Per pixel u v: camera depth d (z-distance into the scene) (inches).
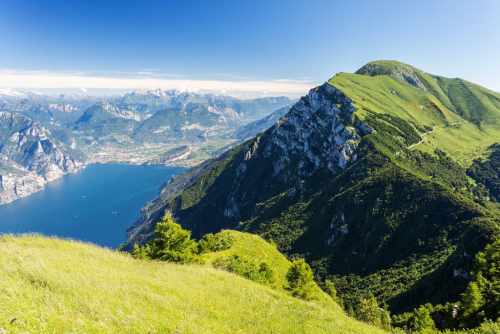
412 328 2217.0
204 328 525.0
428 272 4783.5
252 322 653.9
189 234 1505.9
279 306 855.7
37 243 909.2
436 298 3978.8
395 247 6008.9
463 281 3848.4
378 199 7066.9
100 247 1117.1
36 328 306.5
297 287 1627.7
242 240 2810.0
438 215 5826.8
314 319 804.0
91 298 450.9
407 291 4586.6
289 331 659.4
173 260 1364.4
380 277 5506.9
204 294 778.2
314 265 6943.9
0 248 626.2
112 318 416.8
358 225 7052.2
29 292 392.8
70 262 687.7
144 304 523.2
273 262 2532.0
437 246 5359.3
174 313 540.1
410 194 6604.3
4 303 327.9
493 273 2092.8
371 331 856.3
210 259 1883.6
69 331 334.3
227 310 694.5
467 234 4328.3
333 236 7303.2
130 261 1019.9
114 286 555.2
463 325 1685.5
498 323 986.1
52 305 382.0
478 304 1684.3
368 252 6358.3
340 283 5935.0
